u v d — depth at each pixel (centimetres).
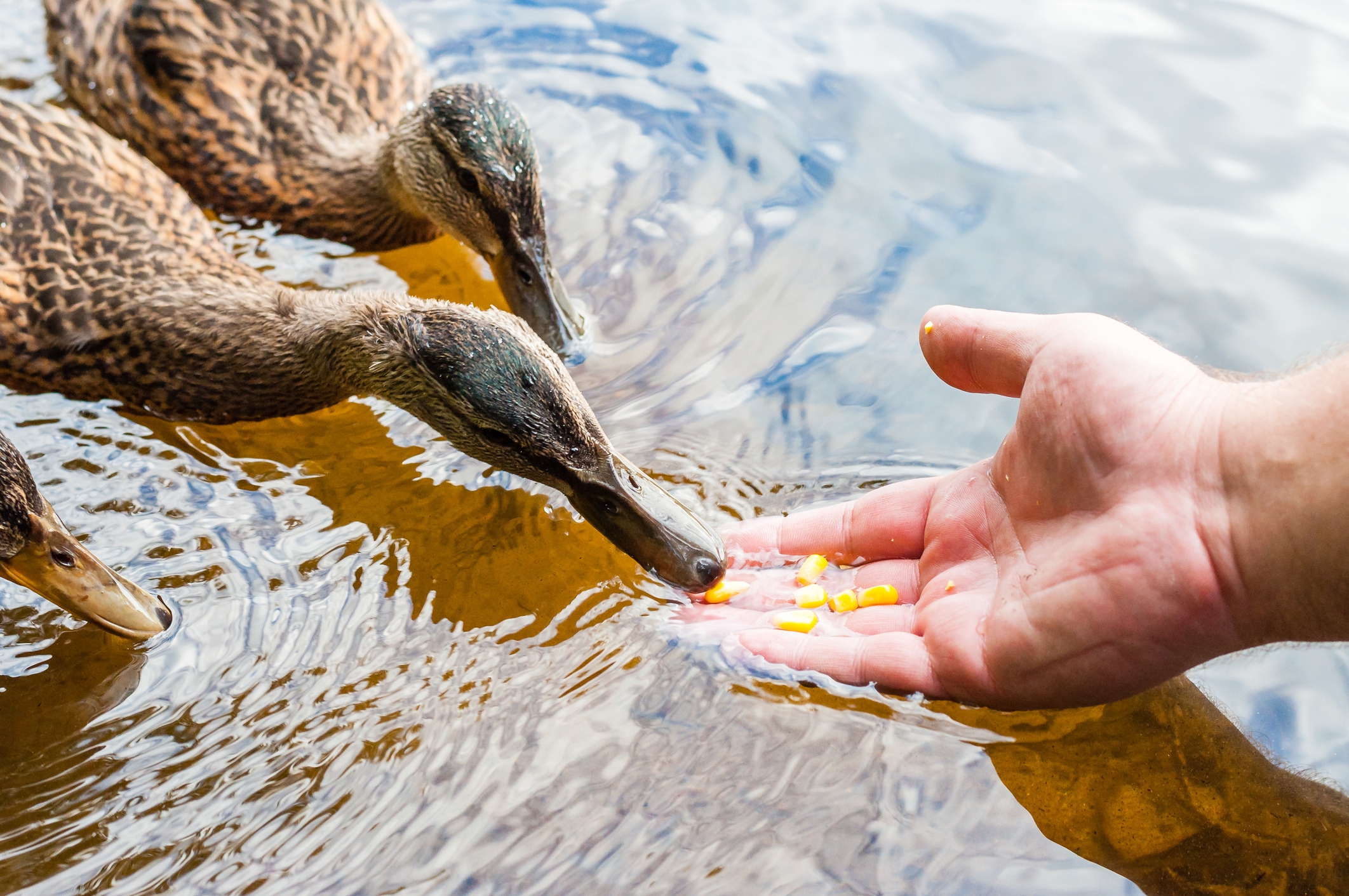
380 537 57
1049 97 71
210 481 59
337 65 73
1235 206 66
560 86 74
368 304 61
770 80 73
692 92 73
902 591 54
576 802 48
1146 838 47
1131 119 70
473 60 76
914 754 49
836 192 68
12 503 53
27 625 54
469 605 54
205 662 53
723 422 60
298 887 47
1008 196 67
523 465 56
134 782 49
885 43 75
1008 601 50
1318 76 71
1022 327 52
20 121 65
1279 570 47
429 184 67
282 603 54
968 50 74
